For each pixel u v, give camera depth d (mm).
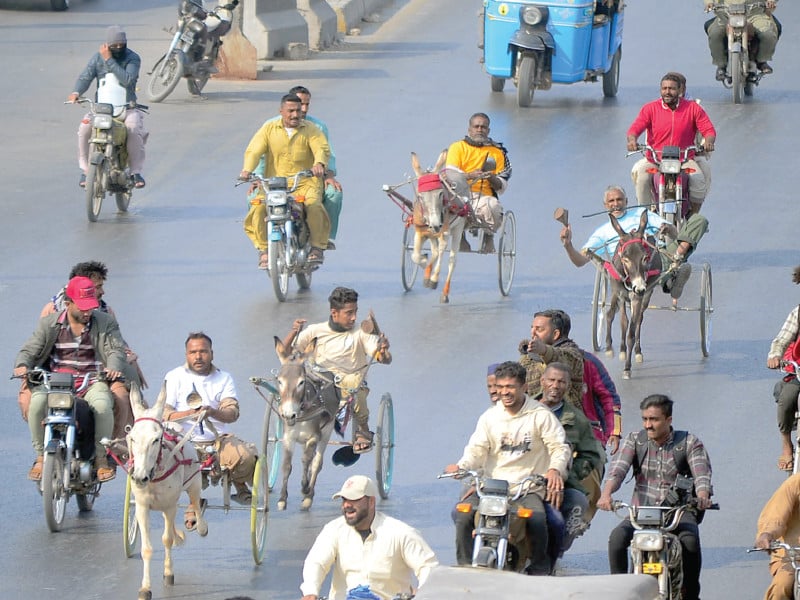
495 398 42781
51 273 71188
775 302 69875
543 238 78188
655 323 67438
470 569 29500
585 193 85000
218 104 102562
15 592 42406
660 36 123062
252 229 69188
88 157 80938
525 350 43281
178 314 66312
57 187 84812
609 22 104250
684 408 57344
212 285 70375
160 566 44375
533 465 40250
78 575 43562
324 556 36000
